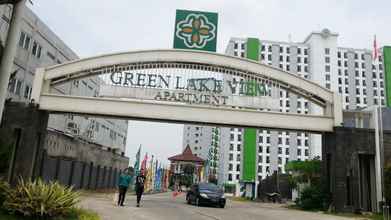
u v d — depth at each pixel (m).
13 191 9.33
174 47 25.83
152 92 23.72
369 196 23.77
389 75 111.25
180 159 88.69
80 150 35.34
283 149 114.69
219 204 22.59
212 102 23.80
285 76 24.33
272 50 119.88
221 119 23.53
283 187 47.81
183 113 23.45
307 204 24.72
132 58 23.92
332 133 23.86
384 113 26.95
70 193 10.34
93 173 39.00
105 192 35.47
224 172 110.88
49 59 38.75
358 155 23.36
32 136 22.44
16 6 8.35
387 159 23.23
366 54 124.06
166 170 65.56
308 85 24.31
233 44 116.44
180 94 23.78
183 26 26.20
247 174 103.25
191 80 24.06
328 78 118.19
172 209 17.92
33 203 9.00
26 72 34.03
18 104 22.77
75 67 23.72
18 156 21.95
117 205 17.77
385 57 113.19
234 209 21.50
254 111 23.72
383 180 22.03
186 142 139.62
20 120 22.53
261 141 114.56
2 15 27.28
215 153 121.94
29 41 34.34
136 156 38.88
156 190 51.16
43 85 23.64
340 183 22.78
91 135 48.66
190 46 25.88
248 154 104.81
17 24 8.30
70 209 10.11
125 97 23.61
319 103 24.61
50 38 38.62
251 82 24.28
